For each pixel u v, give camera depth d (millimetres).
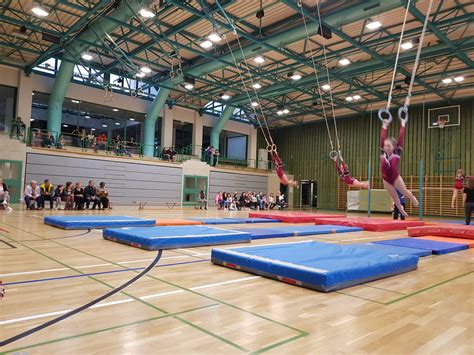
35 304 3021
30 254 5188
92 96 19891
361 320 2852
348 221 11180
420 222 11719
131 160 19391
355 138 24047
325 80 18266
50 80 18422
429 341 2455
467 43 13570
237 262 4562
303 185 26938
